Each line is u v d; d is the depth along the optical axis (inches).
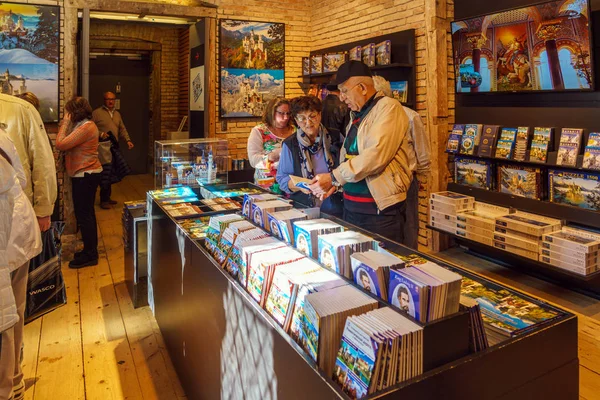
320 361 48.8
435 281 47.9
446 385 44.3
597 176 140.8
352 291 55.7
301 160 115.6
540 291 153.7
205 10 239.1
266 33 258.5
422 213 199.3
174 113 384.2
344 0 240.5
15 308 72.5
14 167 79.7
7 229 72.2
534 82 153.4
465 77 178.4
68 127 171.6
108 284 163.3
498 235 158.6
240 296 65.2
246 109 259.1
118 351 117.2
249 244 74.7
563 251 138.9
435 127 188.5
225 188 140.6
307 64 263.7
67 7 196.9
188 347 94.2
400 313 48.7
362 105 96.7
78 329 128.9
